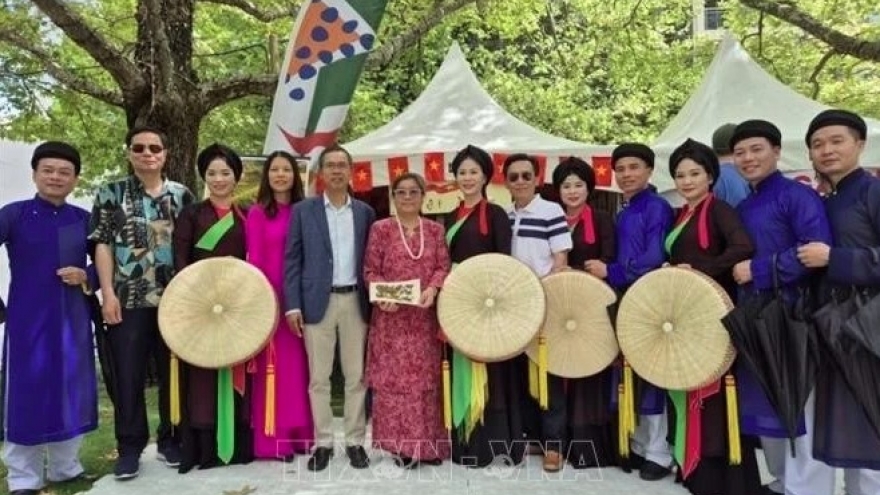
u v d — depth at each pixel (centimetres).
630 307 351
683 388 335
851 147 299
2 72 865
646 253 368
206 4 1041
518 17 1093
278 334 398
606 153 651
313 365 389
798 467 315
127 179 390
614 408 384
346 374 395
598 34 1250
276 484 371
